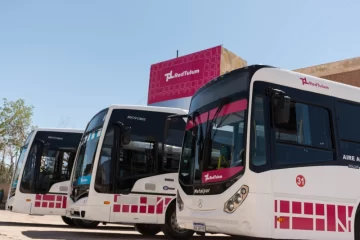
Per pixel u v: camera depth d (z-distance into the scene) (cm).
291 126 764
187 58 2798
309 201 745
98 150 1088
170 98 2841
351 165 820
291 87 787
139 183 1086
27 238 941
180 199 833
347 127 843
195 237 1232
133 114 1145
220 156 757
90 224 1508
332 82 859
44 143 1590
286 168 734
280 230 702
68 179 1589
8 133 3769
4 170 3672
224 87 812
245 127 722
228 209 704
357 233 804
